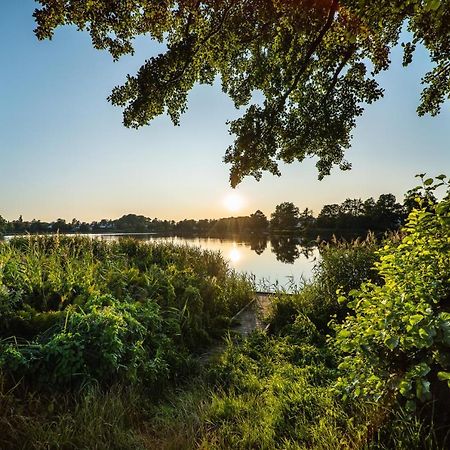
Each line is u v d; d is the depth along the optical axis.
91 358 3.71
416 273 2.77
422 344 2.31
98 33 5.73
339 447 2.72
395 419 2.84
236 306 8.10
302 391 3.67
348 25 5.84
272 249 26.73
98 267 6.25
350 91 7.88
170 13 5.92
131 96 6.54
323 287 7.12
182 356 4.66
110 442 2.95
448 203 2.62
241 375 4.30
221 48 6.80
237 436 3.07
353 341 2.77
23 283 4.90
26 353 3.56
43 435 2.88
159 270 7.13
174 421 3.33
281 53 7.39
